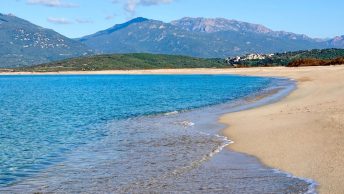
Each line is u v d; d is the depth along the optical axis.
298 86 71.69
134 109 48.38
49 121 39.84
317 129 24.58
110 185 16.17
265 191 14.61
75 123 37.53
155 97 65.81
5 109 53.81
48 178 17.77
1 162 21.28
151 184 16.03
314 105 37.12
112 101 61.78
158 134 28.28
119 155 21.72
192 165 18.80
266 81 100.75
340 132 22.95
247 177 16.52
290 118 30.27
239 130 27.69
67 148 24.75
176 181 16.31
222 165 18.66
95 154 22.36
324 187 14.55
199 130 29.16
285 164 18.03
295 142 21.89
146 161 19.97
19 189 16.28
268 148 21.36
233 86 87.44
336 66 145.25
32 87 117.94
